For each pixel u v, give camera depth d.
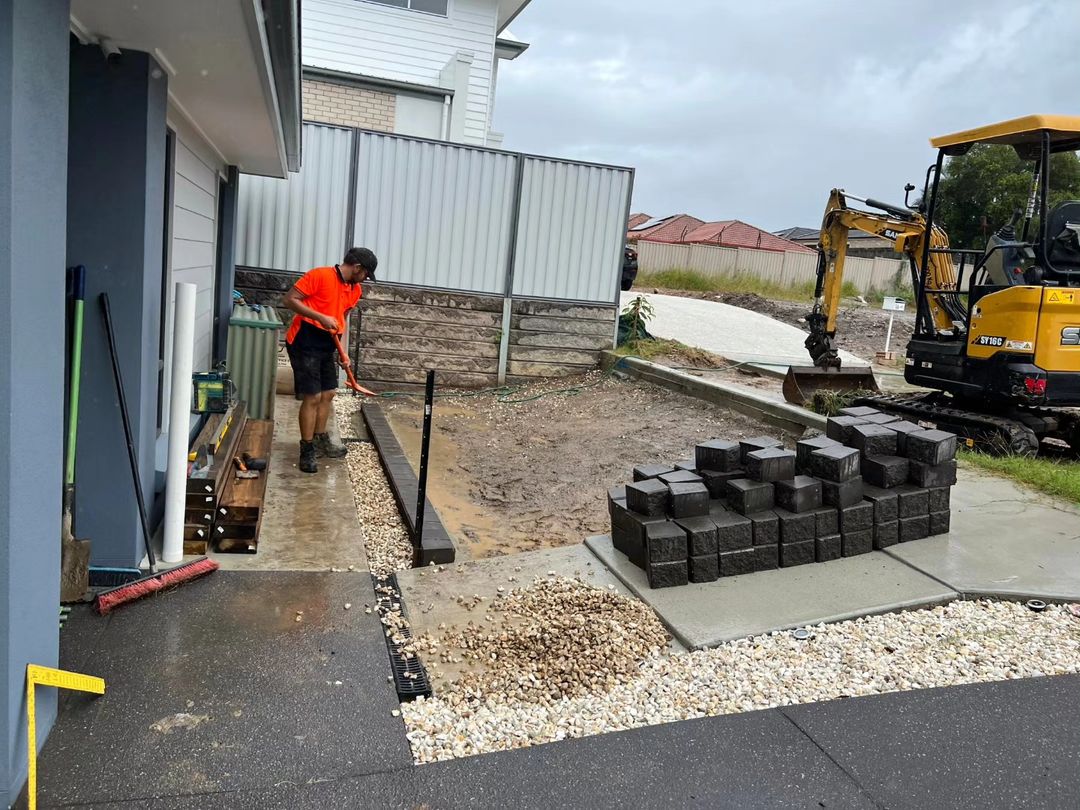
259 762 2.87
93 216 4.03
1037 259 8.04
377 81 15.58
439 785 2.81
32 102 2.49
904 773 2.96
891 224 9.71
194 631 3.77
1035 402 7.78
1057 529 5.30
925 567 4.68
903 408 9.03
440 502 6.59
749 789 2.85
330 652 3.68
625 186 11.88
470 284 11.53
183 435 4.39
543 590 4.41
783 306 22.36
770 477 4.76
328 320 6.30
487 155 11.27
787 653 3.78
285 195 10.70
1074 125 7.75
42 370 2.70
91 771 2.75
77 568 3.95
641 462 7.81
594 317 12.12
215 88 4.90
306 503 5.86
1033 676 3.64
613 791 2.81
